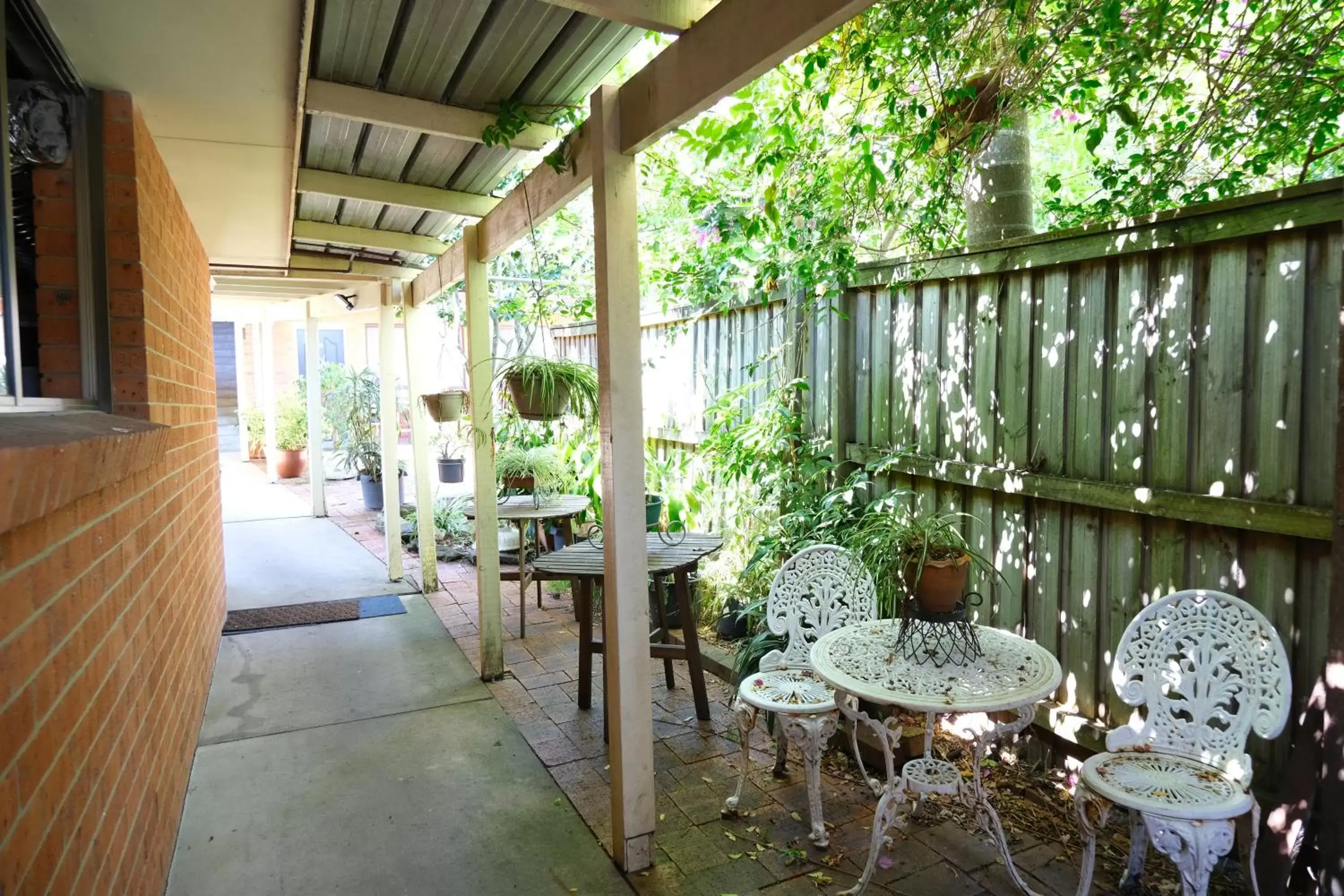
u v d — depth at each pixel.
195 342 3.90
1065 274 2.61
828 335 3.66
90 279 2.35
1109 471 2.49
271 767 3.01
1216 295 2.19
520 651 4.30
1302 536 1.99
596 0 1.81
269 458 10.72
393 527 5.84
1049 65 2.67
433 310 8.59
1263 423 2.09
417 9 2.14
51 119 2.23
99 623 1.69
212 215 3.91
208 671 3.77
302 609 5.13
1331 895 1.57
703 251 4.45
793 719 2.46
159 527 2.52
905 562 2.29
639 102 2.17
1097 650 2.56
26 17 1.87
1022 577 2.82
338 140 3.11
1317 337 1.98
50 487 1.13
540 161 3.85
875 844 2.18
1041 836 2.43
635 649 2.33
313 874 2.35
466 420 5.16
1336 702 1.56
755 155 3.64
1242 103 2.53
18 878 1.16
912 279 3.14
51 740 1.35
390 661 4.18
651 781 2.37
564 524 4.84
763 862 2.38
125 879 1.83
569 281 6.89
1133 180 2.92
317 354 8.18
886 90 3.07
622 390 2.31
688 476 4.77
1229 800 1.85
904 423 3.29
